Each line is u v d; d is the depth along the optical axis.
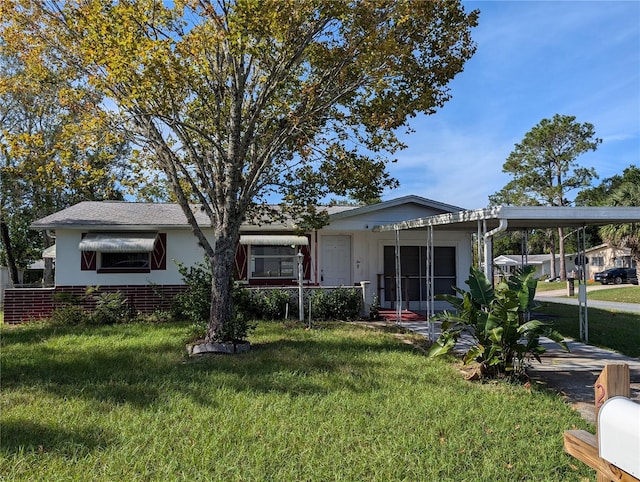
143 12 7.54
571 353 9.46
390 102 9.91
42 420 5.25
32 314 13.95
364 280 15.80
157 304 14.45
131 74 7.49
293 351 8.90
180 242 14.74
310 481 3.98
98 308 13.23
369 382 6.80
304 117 9.28
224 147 10.09
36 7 8.41
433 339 10.48
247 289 13.46
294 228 14.18
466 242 16.25
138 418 5.31
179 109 9.52
